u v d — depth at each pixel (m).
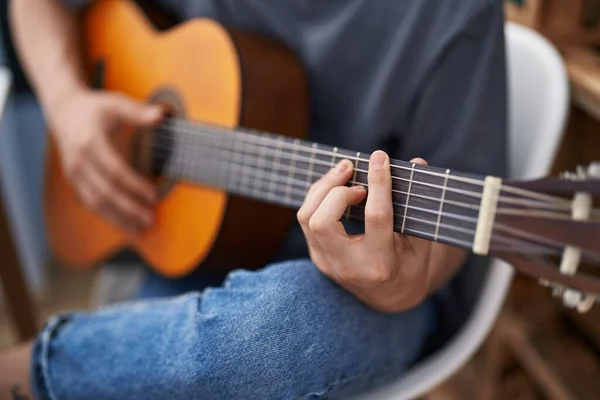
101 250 1.21
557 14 0.96
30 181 1.77
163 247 1.03
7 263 1.34
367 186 0.66
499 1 0.75
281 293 0.66
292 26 0.94
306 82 0.93
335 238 0.62
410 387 0.77
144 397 0.67
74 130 1.06
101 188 1.05
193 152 0.96
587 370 1.05
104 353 0.70
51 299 1.76
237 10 1.00
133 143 1.05
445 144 0.80
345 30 0.88
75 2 1.19
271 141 0.84
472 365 1.33
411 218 0.64
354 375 0.71
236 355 0.64
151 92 1.07
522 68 0.87
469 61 0.77
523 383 1.20
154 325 0.69
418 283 0.68
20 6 1.20
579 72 0.90
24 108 1.70
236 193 0.91
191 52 0.99
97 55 1.19
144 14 1.13
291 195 0.83
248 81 0.90
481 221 0.61
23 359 0.74
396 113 0.85
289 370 0.65
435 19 0.80
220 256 0.96
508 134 0.80
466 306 0.85
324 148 0.76
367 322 0.71
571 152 1.01
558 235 0.60
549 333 1.12
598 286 0.59
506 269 0.80
